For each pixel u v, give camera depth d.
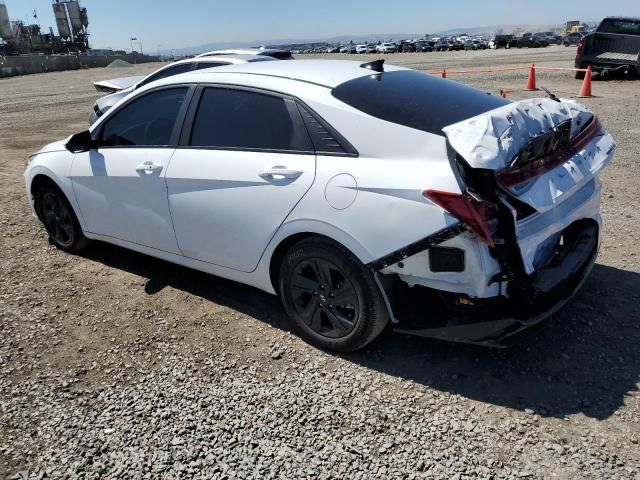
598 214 3.52
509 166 2.57
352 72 3.48
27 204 6.50
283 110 3.28
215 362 3.24
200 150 3.60
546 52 39.50
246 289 4.13
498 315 2.73
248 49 8.80
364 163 2.92
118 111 4.16
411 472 2.40
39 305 3.98
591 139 3.25
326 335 3.26
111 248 5.04
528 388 2.91
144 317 3.78
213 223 3.54
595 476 2.34
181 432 2.68
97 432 2.70
